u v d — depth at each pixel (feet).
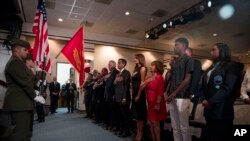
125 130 12.93
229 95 6.05
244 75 7.84
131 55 34.04
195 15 21.20
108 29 29.17
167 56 36.40
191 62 7.53
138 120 11.53
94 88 18.71
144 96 11.41
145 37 32.22
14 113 7.48
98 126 16.70
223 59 6.49
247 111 10.11
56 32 28.63
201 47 37.78
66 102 31.73
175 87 7.68
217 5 18.67
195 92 8.65
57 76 31.58
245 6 20.35
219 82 6.19
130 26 27.76
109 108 15.30
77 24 27.45
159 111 9.78
